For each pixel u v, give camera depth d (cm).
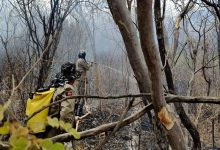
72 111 449
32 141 96
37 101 432
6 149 113
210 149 895
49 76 780
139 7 150
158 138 325
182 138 198
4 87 617
